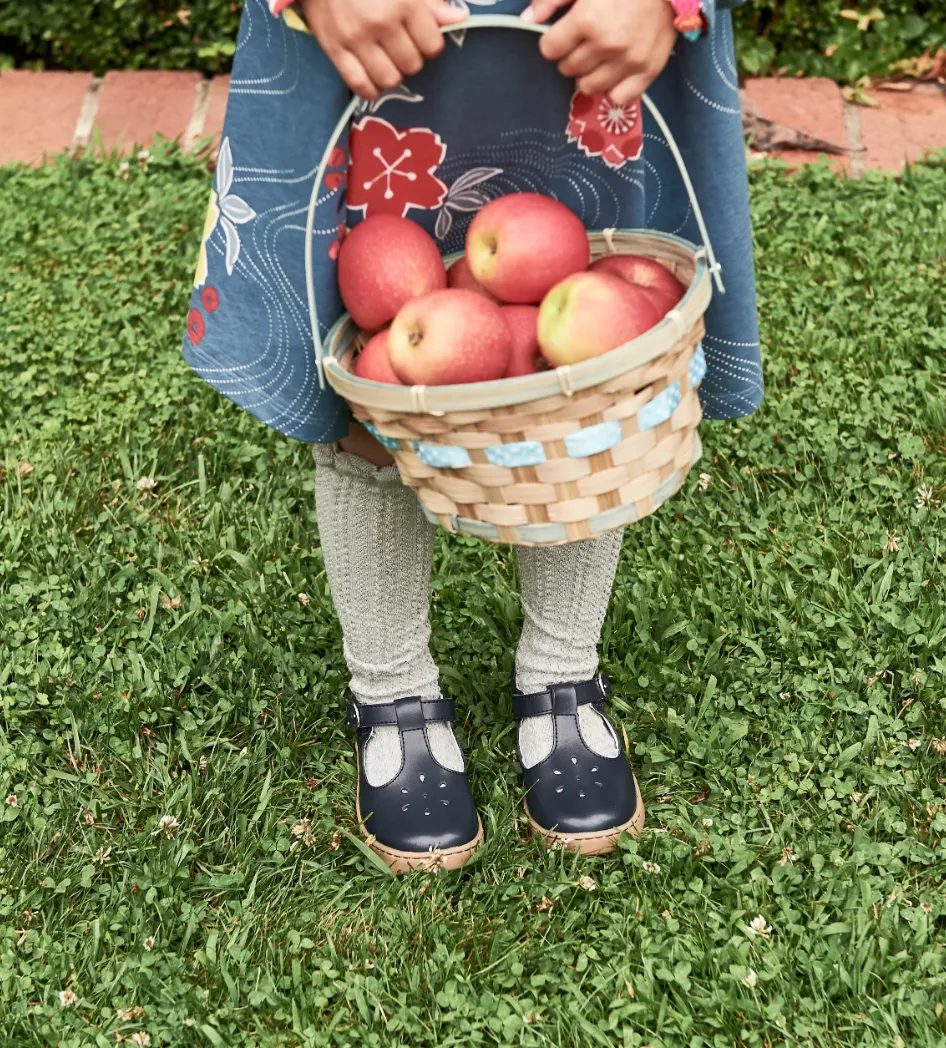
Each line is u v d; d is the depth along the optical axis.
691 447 1.76
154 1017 2.07
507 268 1.74
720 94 1.77
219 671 2.71
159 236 4.20
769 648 2.69
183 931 2.22
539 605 2.30
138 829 2.40
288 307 1.88
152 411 3.48
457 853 2.31
